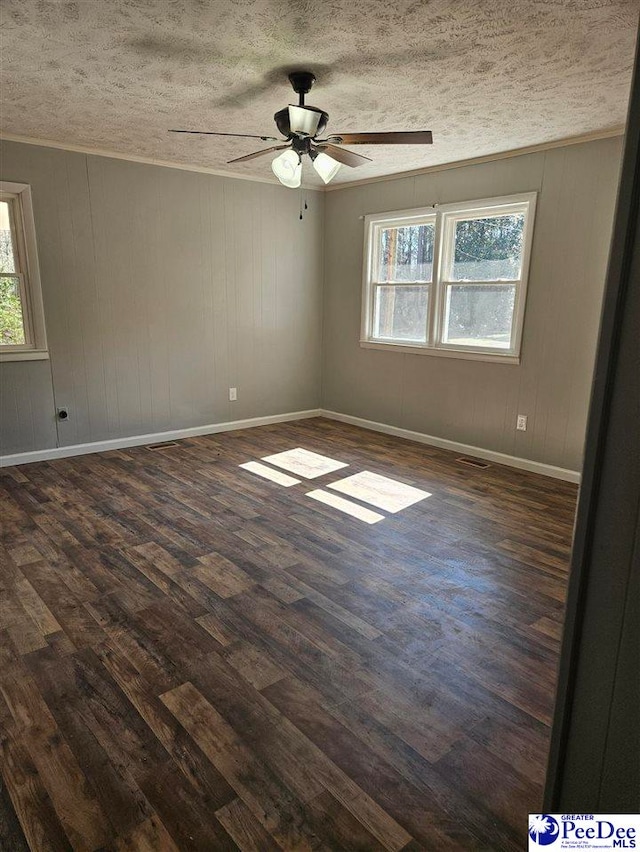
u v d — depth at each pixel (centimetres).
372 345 583
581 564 98
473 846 148
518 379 466
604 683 99
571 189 411
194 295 536
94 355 485
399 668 219
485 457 498
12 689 204
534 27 240
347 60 276
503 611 259
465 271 496
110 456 490
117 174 468
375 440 560
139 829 152
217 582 281
